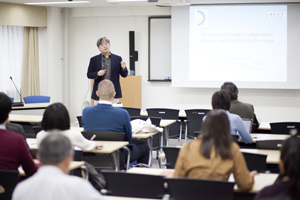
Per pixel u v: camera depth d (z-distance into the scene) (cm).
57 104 312
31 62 879
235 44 810
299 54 787
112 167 350
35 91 888
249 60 807
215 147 232
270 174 277
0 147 250
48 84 894
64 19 904
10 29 853
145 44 878
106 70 583
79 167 300
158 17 854
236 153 234
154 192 238
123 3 820
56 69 897
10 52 856
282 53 794
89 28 909
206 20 817
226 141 233
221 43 815
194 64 827
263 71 803
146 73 880
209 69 823
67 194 159
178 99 866
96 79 584
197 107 857
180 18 825
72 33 920
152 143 484
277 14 791
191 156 237
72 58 923
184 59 829
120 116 393
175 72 834
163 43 860
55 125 307
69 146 169
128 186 242
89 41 910
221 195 219
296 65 789
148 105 884
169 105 871
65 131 314
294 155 166
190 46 825
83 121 401
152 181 236
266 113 826
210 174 230
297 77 790
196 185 221
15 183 235
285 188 166
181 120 620
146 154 456
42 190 160
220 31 813
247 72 809
